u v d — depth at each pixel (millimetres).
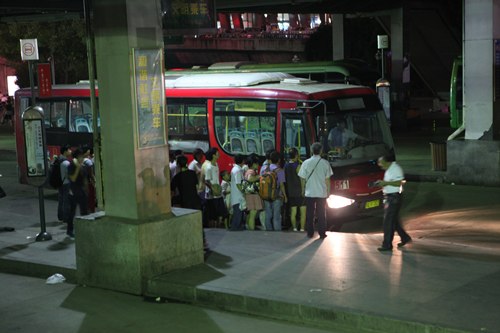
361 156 14289
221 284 8828
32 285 9969
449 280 8570
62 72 51406
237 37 73688
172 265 9539
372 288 8344
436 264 9383
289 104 14242
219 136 15609
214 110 15648
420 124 36719
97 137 9984
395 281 8602
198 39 68875
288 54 81375
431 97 46750
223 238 11688
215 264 9859
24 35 41875
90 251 9672
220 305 8523
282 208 13523
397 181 10211
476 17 17547
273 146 14516
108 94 9344
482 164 18109
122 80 9180
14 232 12938
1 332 7980
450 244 10836
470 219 14070
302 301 7965
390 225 10258
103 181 9750
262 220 13484
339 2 33688
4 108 50938
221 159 15594
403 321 7148
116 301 9047
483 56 17641
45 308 8859
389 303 7750
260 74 16000
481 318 7141
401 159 23344
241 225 12984
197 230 9852
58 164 12922
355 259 9812
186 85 16266
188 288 8781
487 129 17953
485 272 8922
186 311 8500
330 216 13711
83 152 13234
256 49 75250
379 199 14523
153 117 9461
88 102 18469
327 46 53438
